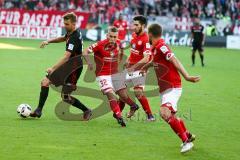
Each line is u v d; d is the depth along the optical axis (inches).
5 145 659.4
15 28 2748.5
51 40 824.3
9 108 906.1
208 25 2864.2
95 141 697.6
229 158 639.8
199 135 759.7
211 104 1036.5
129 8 3038.9
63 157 615.8
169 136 743.1
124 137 727.1
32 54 1987.0
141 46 843.4
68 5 3002.0
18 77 1330.0
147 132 764.6
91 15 2847.0
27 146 658.2
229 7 3105.3
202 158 634.2
